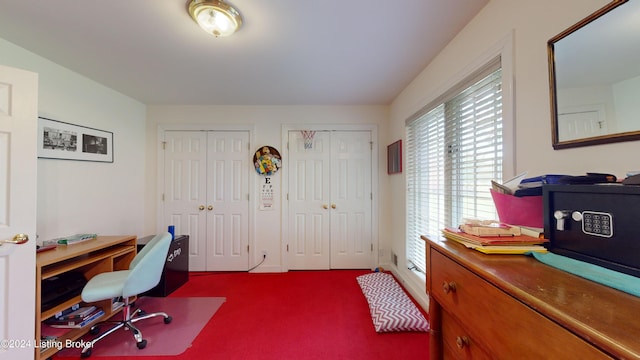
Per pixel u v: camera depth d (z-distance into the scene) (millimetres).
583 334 380
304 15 1413
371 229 3107
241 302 2266
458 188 1683
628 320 390
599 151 772
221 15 1361
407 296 2232
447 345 901
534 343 475
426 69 2057
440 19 1453
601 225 562
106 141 2488
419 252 2281
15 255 1302
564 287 506
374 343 1675
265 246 3078
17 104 1325
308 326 1876
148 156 3043
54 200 2018
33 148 1363
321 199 3111
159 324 1915
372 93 2701
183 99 2875
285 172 3092
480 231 820
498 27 1232
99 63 1999
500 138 1282
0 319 1262
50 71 1967
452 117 1736
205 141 3074
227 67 2068
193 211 3059
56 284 1678
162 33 1592
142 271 1744
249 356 1553
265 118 3092
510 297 540
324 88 2549
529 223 837
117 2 1312
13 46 1728
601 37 754
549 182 790
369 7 1353
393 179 2961
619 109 709
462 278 732
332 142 3111
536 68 1012
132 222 2828
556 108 902
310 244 3105
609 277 504
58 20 1462
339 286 2604
